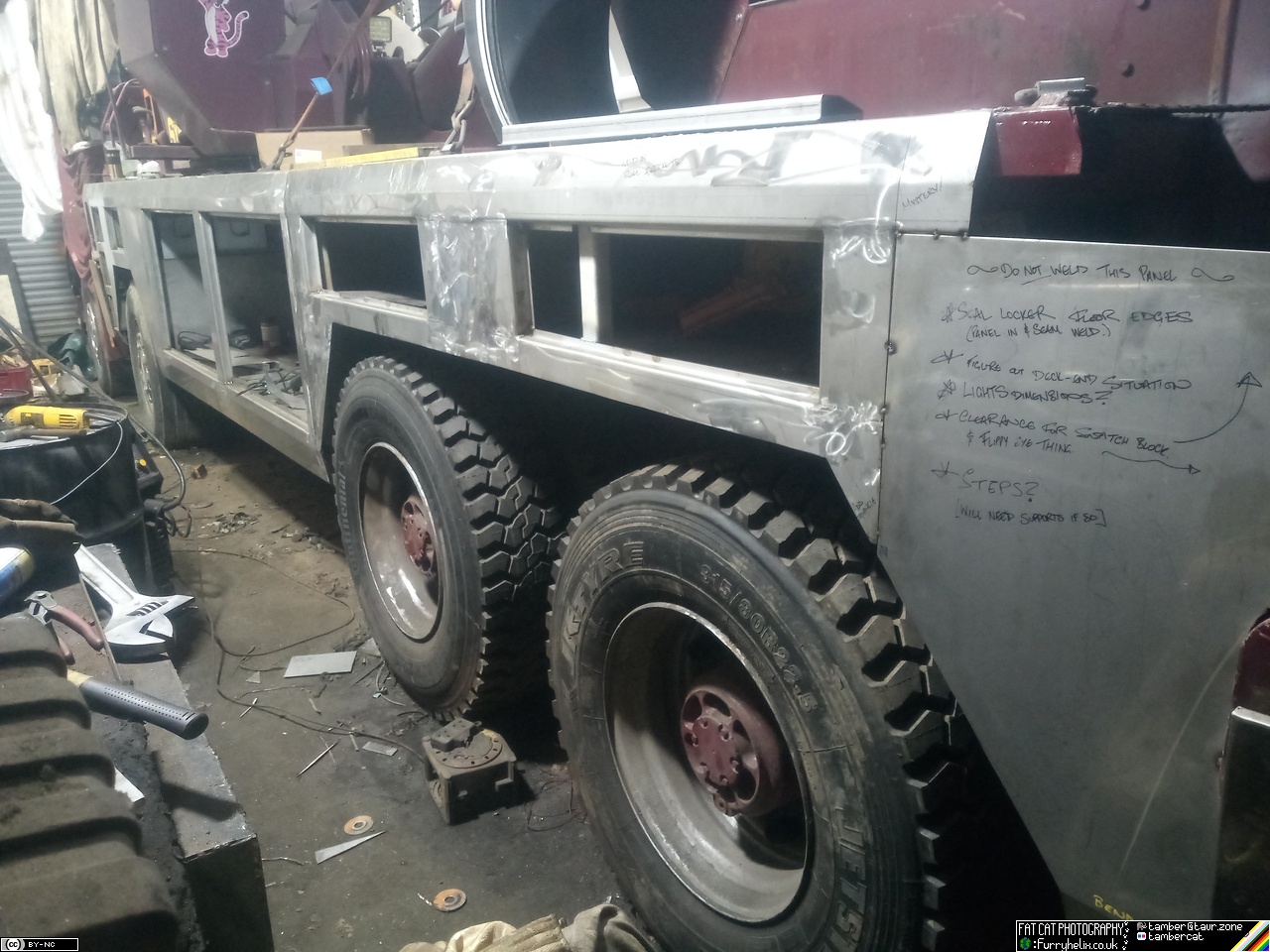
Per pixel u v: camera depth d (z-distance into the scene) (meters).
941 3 1.59
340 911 2.02
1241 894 0.98
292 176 2.69
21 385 3.59
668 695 1.92
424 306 2.28
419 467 2.34
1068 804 1.13
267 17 4.09
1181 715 1.01
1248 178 1.25
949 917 1.31
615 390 1.62
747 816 1.69
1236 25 1.23
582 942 1.50
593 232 1.63
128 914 0.94
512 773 2.35
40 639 1.47
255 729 2.71
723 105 1.49
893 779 1.29
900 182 1.11
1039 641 1.10
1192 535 0.96
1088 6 1.39
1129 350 0.96
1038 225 1.17
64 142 7.02
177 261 4.48
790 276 1.83
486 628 2.23
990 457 1.09
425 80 4.30
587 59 2.48
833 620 1.34
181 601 2.35
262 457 5.44
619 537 1.71
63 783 1.13
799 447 1.31
